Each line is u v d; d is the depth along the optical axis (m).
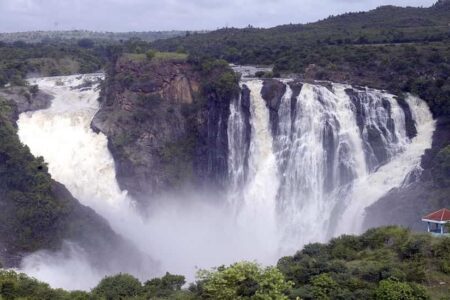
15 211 70.12
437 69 88.69
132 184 83.31
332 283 38.38
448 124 79.62
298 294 37.50
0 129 77.38
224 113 85.69
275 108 84.38
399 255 43.84
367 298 36.72
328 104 82.81
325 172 81.31
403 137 81.25
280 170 82.88
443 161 71.75
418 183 73.44
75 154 85.12
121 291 47.34
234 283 37.22
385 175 77.56
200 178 86.00
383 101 82.06
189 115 88.62
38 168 73.50
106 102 92.06
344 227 74.88
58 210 70.31
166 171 85.12
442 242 43.16
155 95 89.69
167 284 48.84
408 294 36.19
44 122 87.81
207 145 86.56
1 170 73.19
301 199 81.25
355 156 80.81
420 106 82.94
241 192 83.81
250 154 84.56
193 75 91.25
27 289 45.47
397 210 70.44
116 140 85.12
